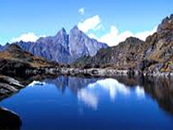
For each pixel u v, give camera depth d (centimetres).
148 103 9075
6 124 5894
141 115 7269
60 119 6806
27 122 6444
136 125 6241
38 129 5844
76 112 7681
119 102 9419
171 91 12044
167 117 6988
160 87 13812
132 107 8438
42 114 7388
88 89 13675
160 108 8169
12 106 8581
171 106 8469
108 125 6231
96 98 10456
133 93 11806
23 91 12381
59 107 8444
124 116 7169
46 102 9381
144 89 13138
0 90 11250
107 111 7819
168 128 5966
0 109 6006
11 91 11894
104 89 13638
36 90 12900
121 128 6000
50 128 5950
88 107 8481
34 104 8956
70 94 11619
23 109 8106
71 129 5884
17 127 5984
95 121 6625
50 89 13450
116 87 14512
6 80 13112
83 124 6319
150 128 5984
